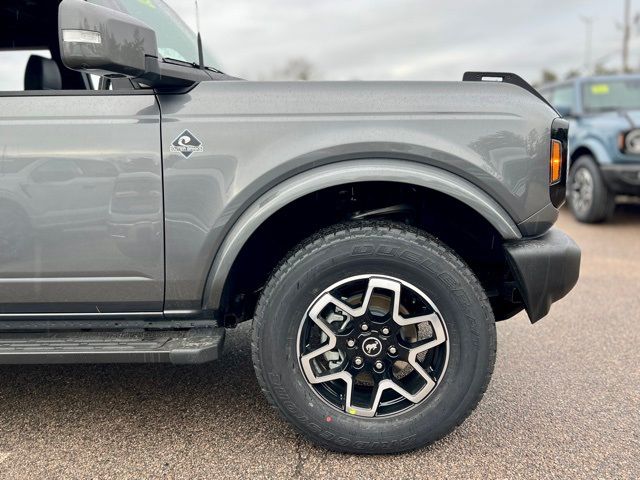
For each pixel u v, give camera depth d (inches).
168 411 95.1
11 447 84.0
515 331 133.6
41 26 100.1
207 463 79.9
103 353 76.4
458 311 76.5
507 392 101.4
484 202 77.9
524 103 79.0
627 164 240.5
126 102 76.1
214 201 76.5
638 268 188.4
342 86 78.5
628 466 78.7
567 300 156.3
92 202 76.0
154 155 75.6
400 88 78.8
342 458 81.0
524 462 79.8
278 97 77.3
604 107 283.1
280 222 90.3
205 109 76.4
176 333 82.4
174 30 95.8
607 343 125.2
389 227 77.6
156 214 76.5
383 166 76.5
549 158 78.9
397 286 76.7
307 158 75.8
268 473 77.4
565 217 291.0
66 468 78.6
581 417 92.3
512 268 80.6
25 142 75.0
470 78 83.8
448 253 77.1
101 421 91.8
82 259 77.4
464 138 77.1
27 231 76.5
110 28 65.1
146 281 78.5
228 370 111.7
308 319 78.8
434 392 79.1
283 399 78.7
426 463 79.7
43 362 76.5
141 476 76.7
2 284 78.2
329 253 76.0
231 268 81.0
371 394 82.4
